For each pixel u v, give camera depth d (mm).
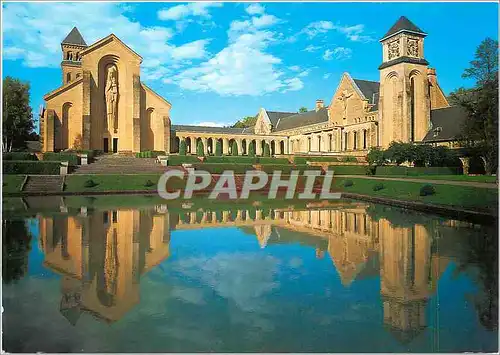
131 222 22125
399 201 31141
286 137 88812
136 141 63438
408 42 58500
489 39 39938
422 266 13383
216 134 80938
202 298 10398
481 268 13008
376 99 67062
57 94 59844
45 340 7988
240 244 17109
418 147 48156
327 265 13656
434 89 62062
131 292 10812
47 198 34438
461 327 8695
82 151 55125
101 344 7832
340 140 70375
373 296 10586
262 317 9211
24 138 68312
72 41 89938
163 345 7816
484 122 38656
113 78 63719
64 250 15391
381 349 7688
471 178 37438
